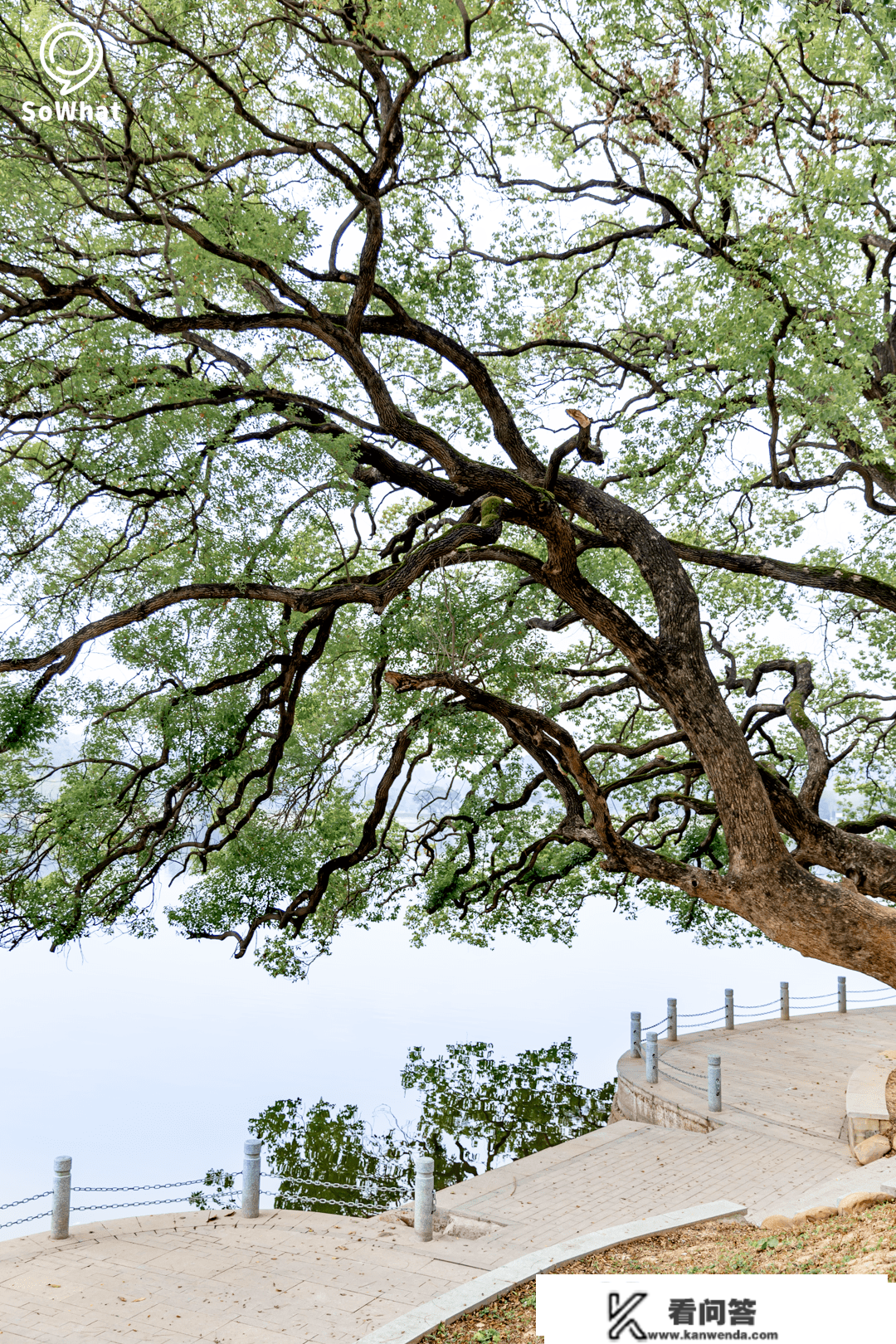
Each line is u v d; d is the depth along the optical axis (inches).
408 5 352.8
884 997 1003.3
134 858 532.1
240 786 508.1
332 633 535.5
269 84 453.7
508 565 571.5
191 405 409.1
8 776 488.7
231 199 374.6
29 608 432.8
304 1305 342.6
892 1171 388.2
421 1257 393.7
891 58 406.9
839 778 818.2
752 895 416.2
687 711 430.3
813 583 520.4
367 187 399.2
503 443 474.0
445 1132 674.2
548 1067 834.8
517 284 561.9
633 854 455.2
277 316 413.4
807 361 421.1
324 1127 693.3
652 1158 529.7
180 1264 380.2
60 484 440.8
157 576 432.8
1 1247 395.9
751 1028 836.0
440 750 629.9
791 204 437.4
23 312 373.7
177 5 365.7
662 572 447.5
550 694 490.0
